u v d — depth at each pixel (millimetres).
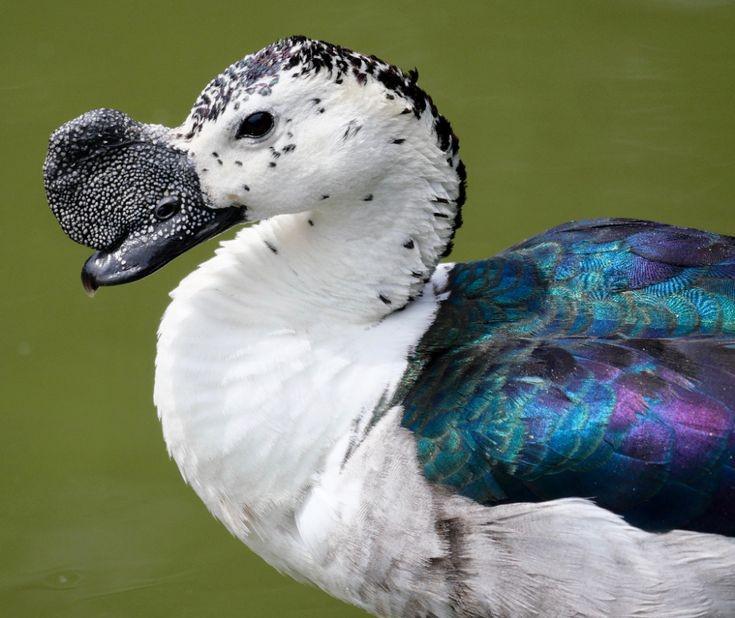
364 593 6816
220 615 8438
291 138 6340
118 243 6516
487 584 6496
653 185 10844
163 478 9344
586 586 6375
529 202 10789
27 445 9477
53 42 12117
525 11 12352
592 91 11633
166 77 11742
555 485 6355
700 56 11844
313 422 6582
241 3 12492
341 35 12102
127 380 9914
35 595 8477
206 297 6734
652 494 6262
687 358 6406
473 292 7035
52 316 10273
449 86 11695
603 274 6957
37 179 11031
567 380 6430
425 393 6555
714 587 6305
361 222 6637
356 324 6789
